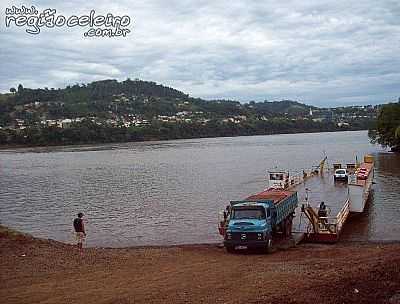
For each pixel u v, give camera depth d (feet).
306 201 142.20
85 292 51.72
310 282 50.08
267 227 79.00
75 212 153.89
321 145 513.45
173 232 118.52
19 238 76.33
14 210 161.48
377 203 143.84
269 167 294.05
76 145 636.89
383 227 110.52
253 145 562.66
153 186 215.10
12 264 64.44
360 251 76.64
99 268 64.49
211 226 123.85
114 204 167.22
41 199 185.26
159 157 394.52
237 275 57.88
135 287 53.26
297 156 372.79
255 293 47.96
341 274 52.39
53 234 122.31
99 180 244.83
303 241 93.76
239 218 79.51
